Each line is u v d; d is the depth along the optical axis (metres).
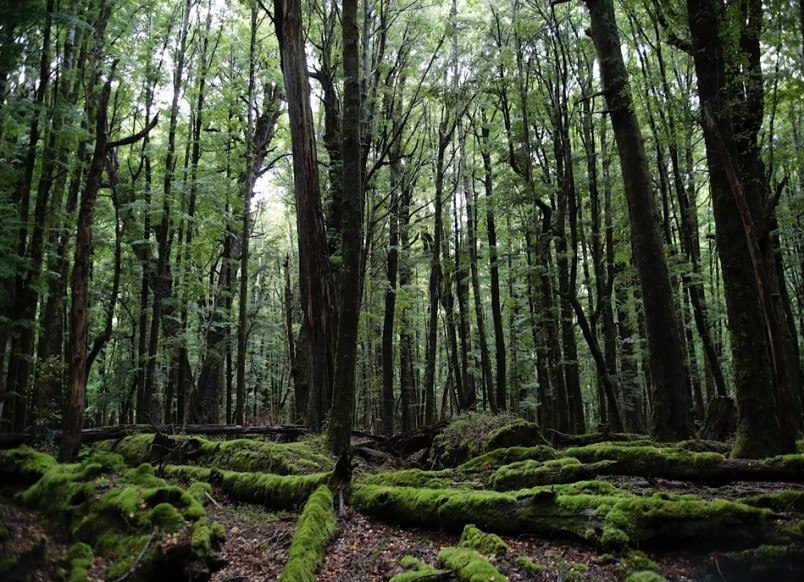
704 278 18.31
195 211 18.41
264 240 33.41
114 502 5.14
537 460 8.26
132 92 16.55
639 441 10.31
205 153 21.95
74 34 12.13
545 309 17.36
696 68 8.58
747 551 4.75
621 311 21.84
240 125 19.70
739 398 7.80
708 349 14.27
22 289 10.59
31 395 11.77
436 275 18.95
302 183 12.85
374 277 21.64
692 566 4.94
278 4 12.92
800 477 6.55
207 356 19.11
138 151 19.84
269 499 7.88
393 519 7.02
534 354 22.66
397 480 8.23
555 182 18.64
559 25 18.27
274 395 35.84
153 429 11.57
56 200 12.09
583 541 5.53
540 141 18.59
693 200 18.84
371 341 23.08
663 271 10.82
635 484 6.86
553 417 19.55
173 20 17.06
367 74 16.27
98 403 18.92
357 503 7.34
